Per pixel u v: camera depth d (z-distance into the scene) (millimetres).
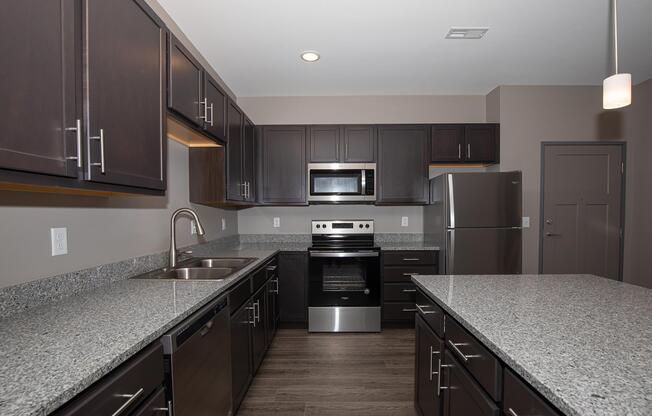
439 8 2066
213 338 1460
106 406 779
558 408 657
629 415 581
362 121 3695
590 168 3453
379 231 3801
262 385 2232
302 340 3000
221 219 3242
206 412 1371
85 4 999
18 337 933
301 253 3279
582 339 918
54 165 890
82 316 1118
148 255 1962
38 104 841
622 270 3463
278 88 3453
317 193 3441
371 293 3172
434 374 1474
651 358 799
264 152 3465
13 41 773
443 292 1458
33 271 1229
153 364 990
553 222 3453
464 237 3010
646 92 3342
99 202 1585
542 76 3182
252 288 2195
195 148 2537
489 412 955
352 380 2293
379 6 2041
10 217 1142
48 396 640
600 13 2127
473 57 2758
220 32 2326
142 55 1325
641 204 3389
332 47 2561
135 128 1268
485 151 3430
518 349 853
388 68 2965
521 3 2023
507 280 1703
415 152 3459
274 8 2047
